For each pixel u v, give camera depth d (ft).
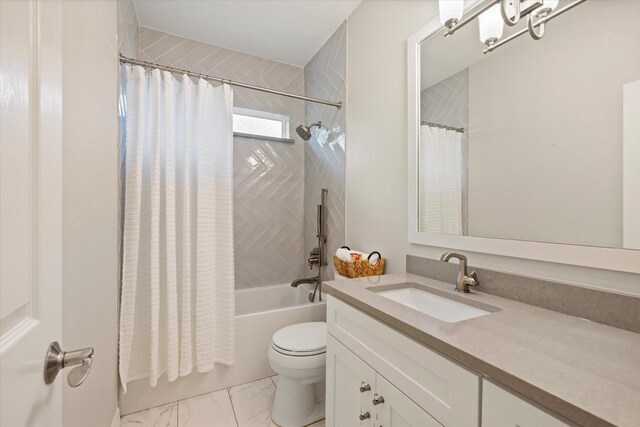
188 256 5.58
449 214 4.37
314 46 8.36
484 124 3.91
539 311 3.07
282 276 9.30
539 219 3.31
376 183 5.98
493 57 3.80
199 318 5.64
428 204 4.73
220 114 6.27
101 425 3.91
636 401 1.56
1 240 1.22
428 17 4.83
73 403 2.89
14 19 1.33
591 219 2.89
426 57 4.79
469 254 4.10
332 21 7.22
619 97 2.72
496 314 2.96
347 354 3.68
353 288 3.94
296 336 5.29
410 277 4.67
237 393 5.83
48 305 1.62
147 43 7.49
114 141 4.55
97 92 3.63
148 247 5.37
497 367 1.91
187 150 5.69
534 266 3.37
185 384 5.64
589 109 2.91
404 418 2.75
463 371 2.19
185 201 5.61
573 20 3.04
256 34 7.79
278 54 8.80
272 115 9.27
